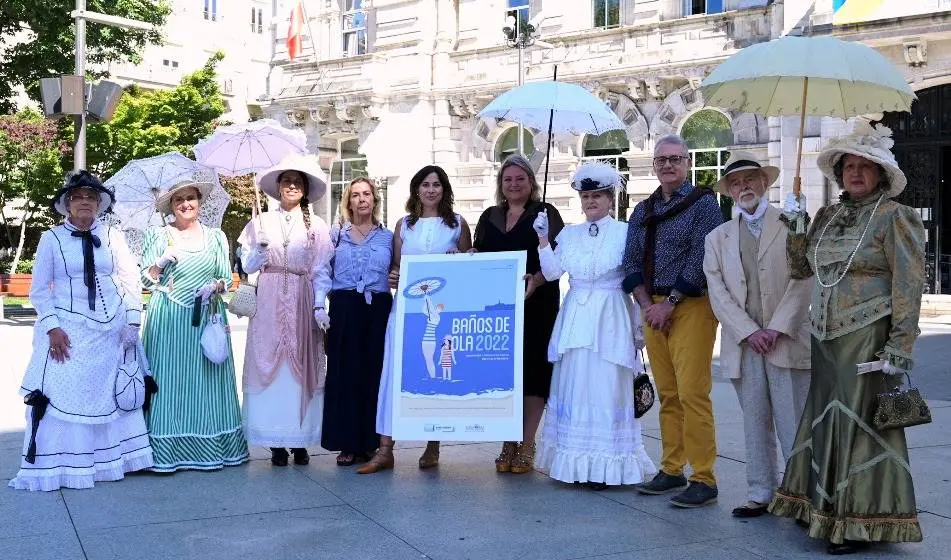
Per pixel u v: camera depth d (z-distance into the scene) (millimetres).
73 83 15203
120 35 24922
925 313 20094
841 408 5066
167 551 5043
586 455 6348
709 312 6090
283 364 7113
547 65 25047
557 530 5465
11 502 6000
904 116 20953
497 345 6598
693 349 6043
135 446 6711
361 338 7113
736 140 22109
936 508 5883
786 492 5367
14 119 31156
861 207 5254
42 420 6344
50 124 31609
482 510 5895
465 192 26812
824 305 5211
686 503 5953
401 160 17984
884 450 4992
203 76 34000
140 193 7449
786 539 5309
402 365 6699
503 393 6531
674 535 5379
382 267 7164
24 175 32344
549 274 6621
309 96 29312
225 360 7094
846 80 5594
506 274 6695
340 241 7320
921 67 19547
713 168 22672
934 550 5090
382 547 5137
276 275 7180
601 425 6359
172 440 6848
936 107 20547
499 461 6973
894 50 19750
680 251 6164
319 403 7230
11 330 17984
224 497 6176
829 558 4977
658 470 6879
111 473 6555
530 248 6895
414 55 27359
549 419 6676
